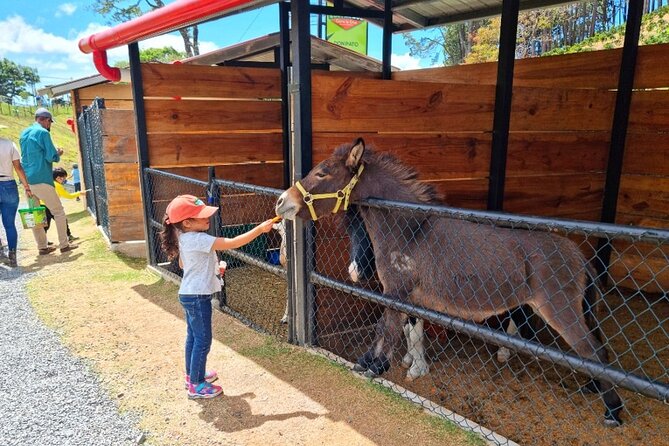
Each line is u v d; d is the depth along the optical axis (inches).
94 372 146.6
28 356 157.5
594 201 225.0
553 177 207.6
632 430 119.9
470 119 179.0
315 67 391.9
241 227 249.6
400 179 133.0
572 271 117.3
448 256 125.7
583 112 208.2
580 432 119.4
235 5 141.6
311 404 125.5
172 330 177.8
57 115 1791.3
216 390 130.1
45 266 269.9
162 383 139.7
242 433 114.0
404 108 163.2
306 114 140.9
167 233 132.6
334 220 155.4
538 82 250.4
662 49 203.9
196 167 239.1
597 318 119.8
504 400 135.4
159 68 224.1
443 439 108.3
